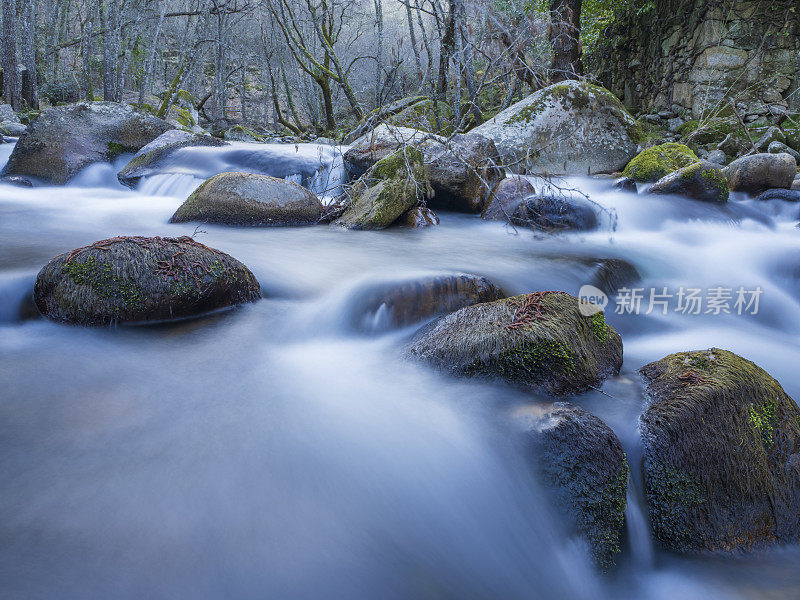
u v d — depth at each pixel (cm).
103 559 186
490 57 1001
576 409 258
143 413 265
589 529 235
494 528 235
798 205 813
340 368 326
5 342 329
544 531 233
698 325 463
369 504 228
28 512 200
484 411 271
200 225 634
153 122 1059
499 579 221
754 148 1076
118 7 1703
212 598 183
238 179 648
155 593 179
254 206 640
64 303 350
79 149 972
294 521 214
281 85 2856
